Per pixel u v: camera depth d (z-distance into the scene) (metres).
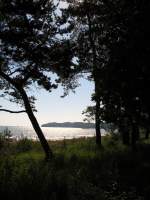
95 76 19.61
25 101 23.00
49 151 22.03
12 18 21.47
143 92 17.00
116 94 18.59
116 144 28.52
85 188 11.89
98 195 11.38
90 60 25.80
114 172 14.31
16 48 21.61
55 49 23.19
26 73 22.69
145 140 28.88
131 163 15.76
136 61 16.52
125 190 12.20
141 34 16.39
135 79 16.97
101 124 23.64
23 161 17.42
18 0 20.77
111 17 18.30
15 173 11.84
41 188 10.30
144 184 12.56
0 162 13.46
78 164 16.86
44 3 22.08
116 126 22.88
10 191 9.77
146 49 16.58
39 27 21.92
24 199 9.71
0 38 20.88
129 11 17.05
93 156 19.98
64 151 24.20
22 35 21.00
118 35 18.08
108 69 17.78
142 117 18.41
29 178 10.86
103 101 19.77
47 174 11.90
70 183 12.12
